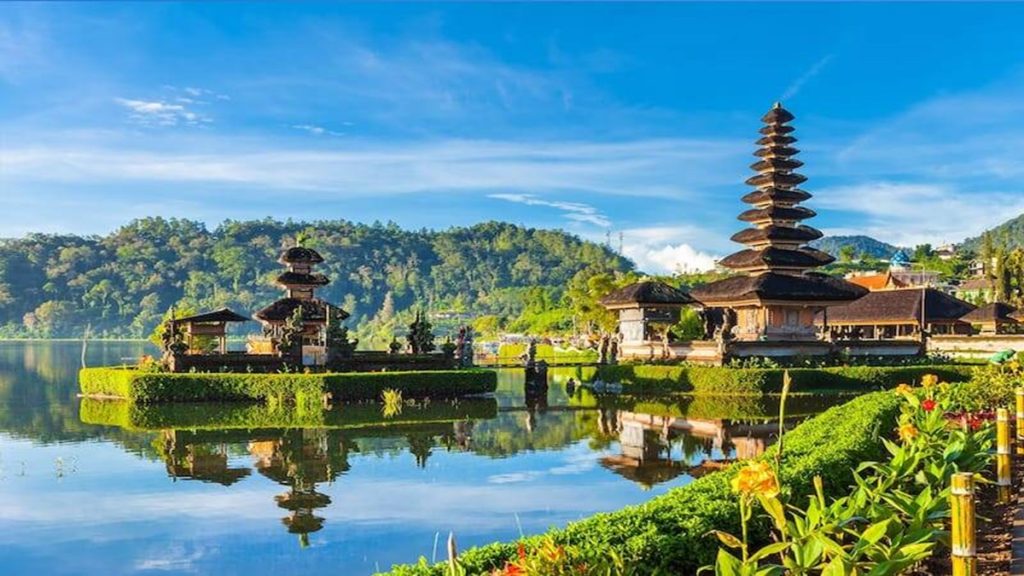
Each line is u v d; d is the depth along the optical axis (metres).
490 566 8.27
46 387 58.47
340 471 23.03
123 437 30.80
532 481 21.19
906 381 45.44
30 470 23.52
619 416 37.69
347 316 59.38
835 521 7.77
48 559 14.75
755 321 53.81
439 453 26.28
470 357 56.12
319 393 43.94
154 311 195.50
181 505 18.80
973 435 13.26
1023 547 10.35
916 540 8.11
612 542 9.02
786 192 57.34
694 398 44.78
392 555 14.70
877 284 95.88
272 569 14.01
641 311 56.25
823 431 17.34
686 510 10.20
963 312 65.25
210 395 44.44
